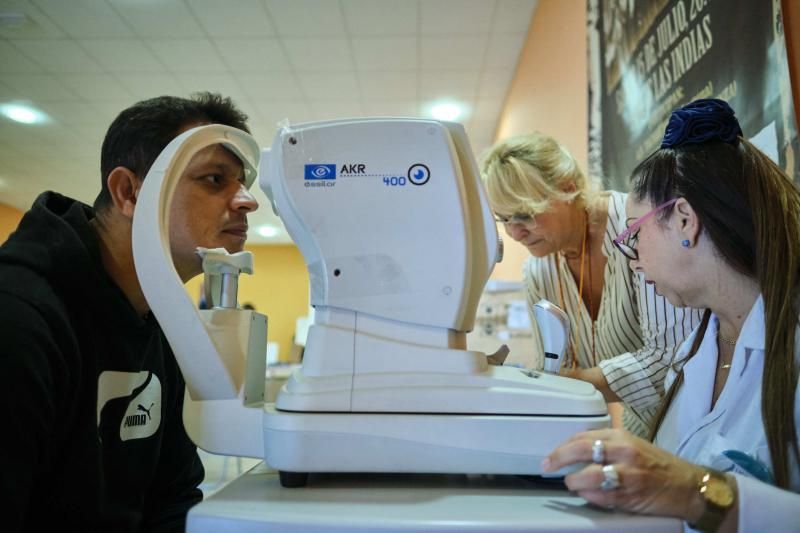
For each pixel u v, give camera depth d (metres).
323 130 0.60
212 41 3.03
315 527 0.42
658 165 0.71
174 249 0.76
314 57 3.20
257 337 0.66
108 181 0.78
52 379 0.61
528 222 1.19
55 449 0.65
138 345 0.78
